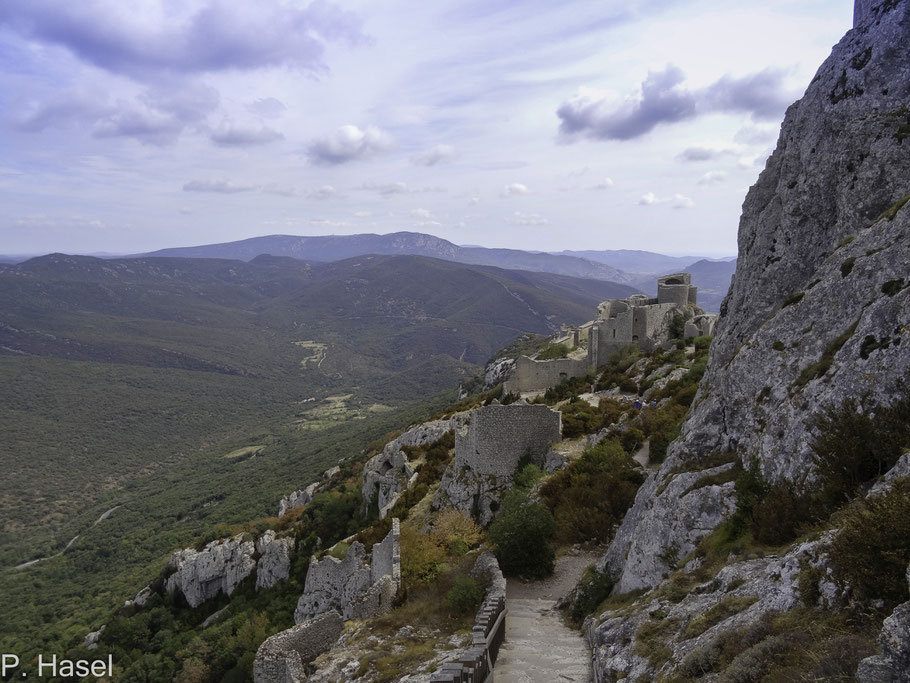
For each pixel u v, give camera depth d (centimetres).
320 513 5616
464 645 1652
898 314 1184
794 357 1488
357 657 1783
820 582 790
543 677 1298
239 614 4672
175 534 10425
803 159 1997
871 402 1124
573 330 7275
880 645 547
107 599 7944
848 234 1731
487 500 3356
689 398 3206
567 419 3741
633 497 2569
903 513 684
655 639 1041
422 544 2656
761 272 2072
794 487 1211
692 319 5388
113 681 4597
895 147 1648
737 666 719
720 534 1323
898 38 1770
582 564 2348
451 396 15538
